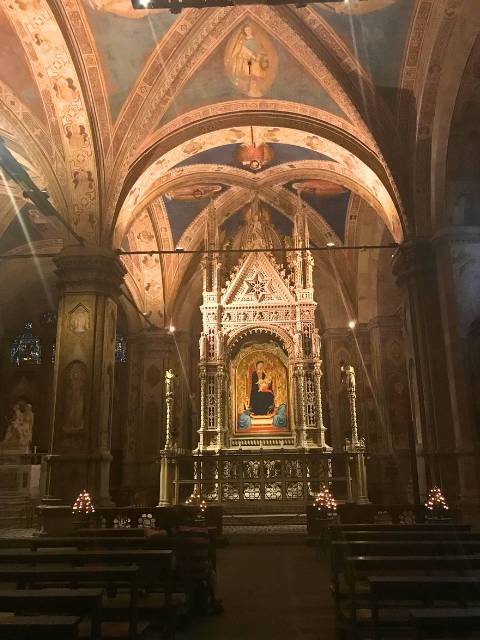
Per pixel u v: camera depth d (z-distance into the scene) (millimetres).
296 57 15008
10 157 14422
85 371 14828
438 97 13961
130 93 15078
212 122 16938
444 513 12516
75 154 15367
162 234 23219
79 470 14195
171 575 5879
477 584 4621
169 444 18641
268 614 7191
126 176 15961
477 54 12875
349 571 5598
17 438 23562
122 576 5094
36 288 27969
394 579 4672
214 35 14523
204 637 6215
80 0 13055
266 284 22953
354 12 13672
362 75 14953
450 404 14156
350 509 12203
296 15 14133
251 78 15742
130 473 23719
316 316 26984
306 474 18250
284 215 24156
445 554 6414
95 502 14039
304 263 22812
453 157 14445
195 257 24625
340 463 19734
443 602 6160
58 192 15680
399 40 14117
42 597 4191
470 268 14234
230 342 22641
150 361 24484
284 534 14336
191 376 26625
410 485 20078
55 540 7121
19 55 13930
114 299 16062
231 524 16641
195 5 8547
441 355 14508
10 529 17328
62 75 14273
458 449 13227
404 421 21938
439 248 14492
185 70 15172
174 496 18406
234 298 22906
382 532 7402
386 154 15469
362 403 23562
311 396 21734
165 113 16031
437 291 14844
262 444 22375
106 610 5562
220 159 19516
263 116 16906
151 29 13969
